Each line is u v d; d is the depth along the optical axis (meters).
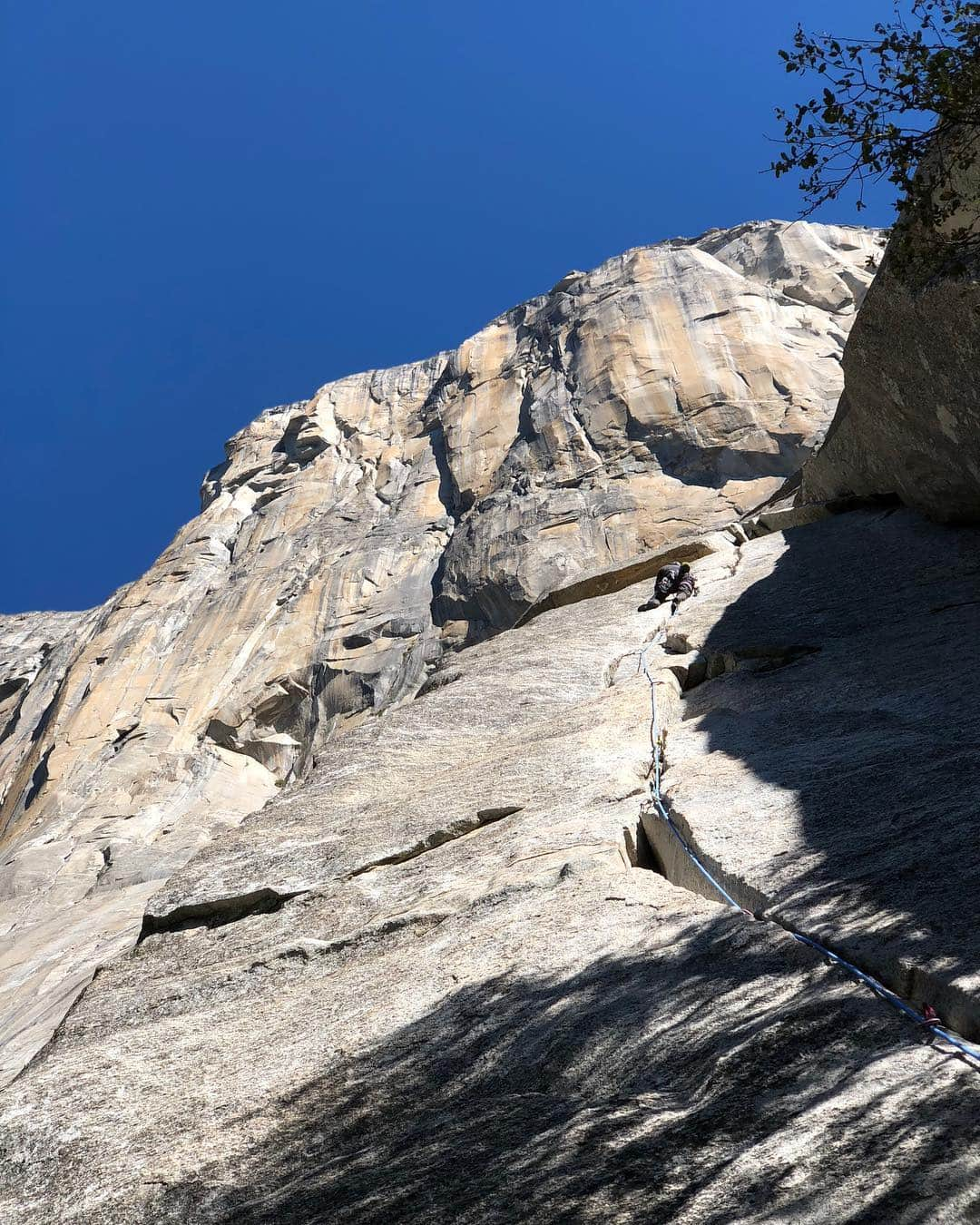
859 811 4.97
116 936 9.44
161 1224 3.21
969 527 10.93
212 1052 4.42
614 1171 2.79
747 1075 3.14
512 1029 3.83
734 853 4.89
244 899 6.16
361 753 8.56
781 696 7.63
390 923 5.38
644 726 7.73
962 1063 2.93
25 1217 3.44
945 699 6.35
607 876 5.11
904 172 5.36
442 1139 3.22
